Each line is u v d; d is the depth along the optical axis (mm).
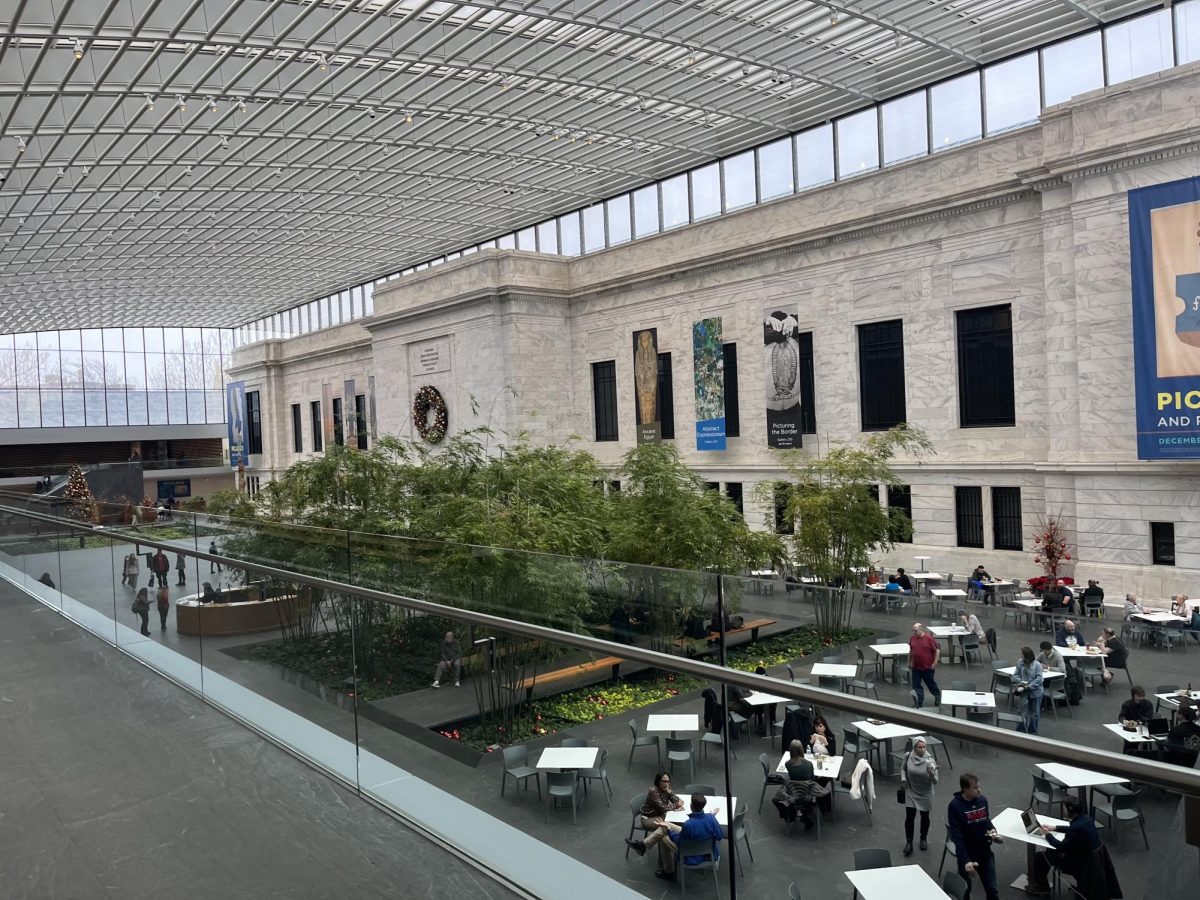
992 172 23828
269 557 6828
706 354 31859
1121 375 20781
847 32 25703
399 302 43375
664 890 3408
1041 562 21453
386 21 25281
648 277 34344
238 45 24297
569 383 38719
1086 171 21125
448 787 4699
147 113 29719
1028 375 23422
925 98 30094
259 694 6781
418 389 42500
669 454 18688
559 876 3912
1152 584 20297
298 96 28422
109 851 4773
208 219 41438
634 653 3582
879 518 20219
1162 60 24469
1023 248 23469
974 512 24750
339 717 5750
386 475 21406
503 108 30469
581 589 4988
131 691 7926
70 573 11633
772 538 18359
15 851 4812
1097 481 21250
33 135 28500
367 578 6398
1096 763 2197
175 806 5355
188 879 4430
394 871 4441
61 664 8984
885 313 26719
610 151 35625
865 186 27125
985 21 25844
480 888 4227
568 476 18953
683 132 34250
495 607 5277
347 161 35219
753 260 30562
